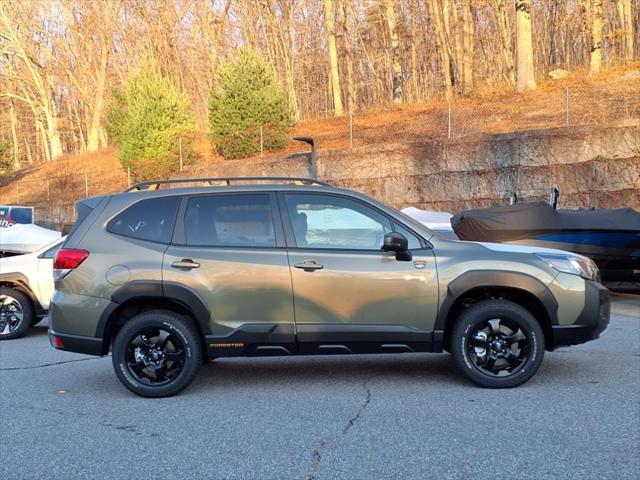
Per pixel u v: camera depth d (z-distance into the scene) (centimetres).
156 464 451
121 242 628
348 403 586
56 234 1298
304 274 609
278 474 429
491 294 634
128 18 5053
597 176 1772
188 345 614
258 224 628
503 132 2189
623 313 1075
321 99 5053
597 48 2988
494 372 616
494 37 4438
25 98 5812
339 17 4731
